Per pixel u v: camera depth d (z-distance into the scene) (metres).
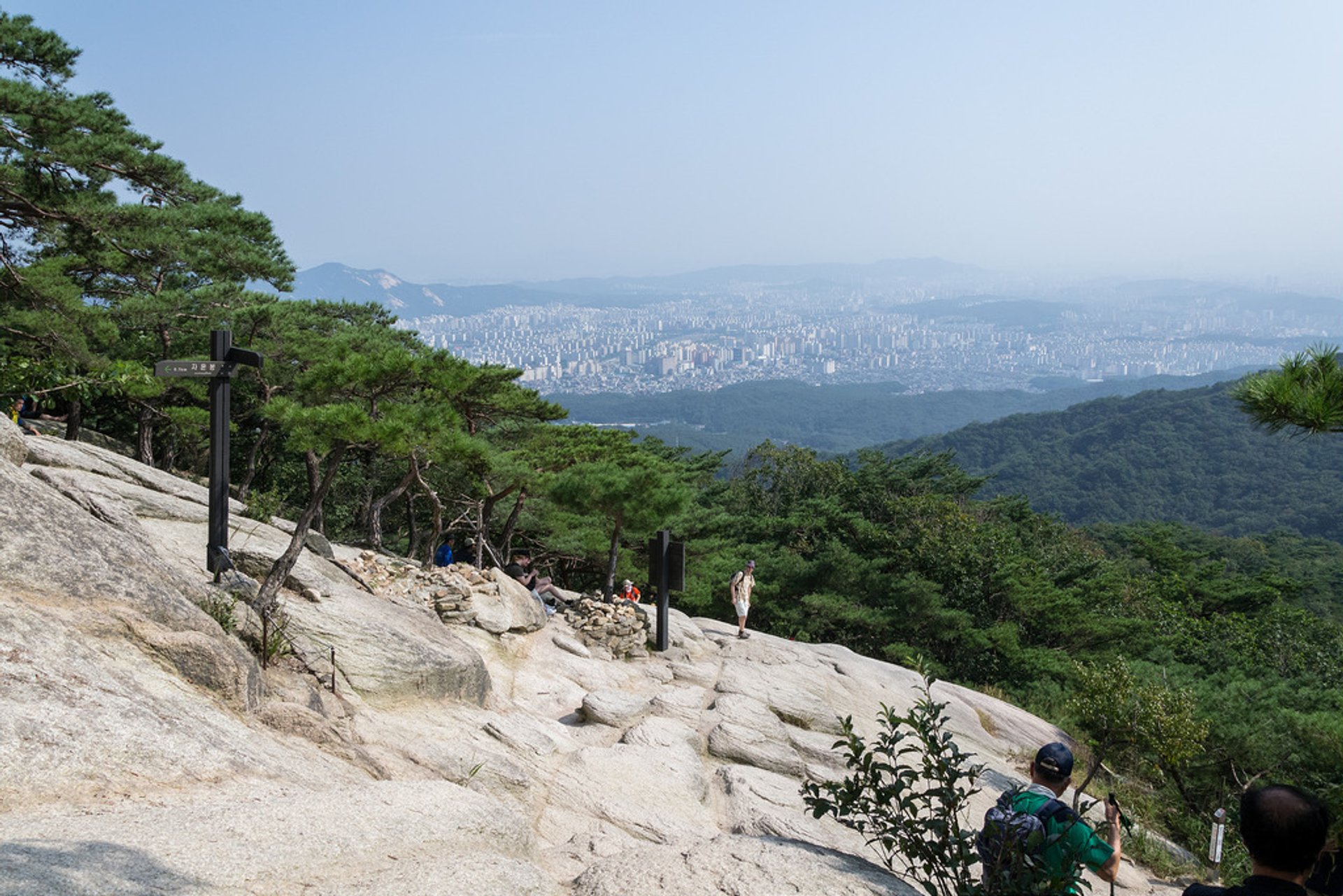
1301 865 3.04
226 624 7.71
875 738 13.88
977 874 5.39
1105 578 40.19
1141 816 15.88
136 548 7.34
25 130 18.08
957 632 31.86
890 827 4.57
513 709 10.90
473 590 14.05
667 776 9.52
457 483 24.42
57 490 8.36
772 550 36.97
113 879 3.21
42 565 5.86
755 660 17.11
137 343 22.91
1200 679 24.59
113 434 28.52
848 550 35.34
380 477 27.52
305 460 25.42
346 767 6.36
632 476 17.88
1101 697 16.84
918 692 17.78
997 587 34.56
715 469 44.50
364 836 4.14
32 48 18.66
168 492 12.81
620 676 14.04
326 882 3.60
